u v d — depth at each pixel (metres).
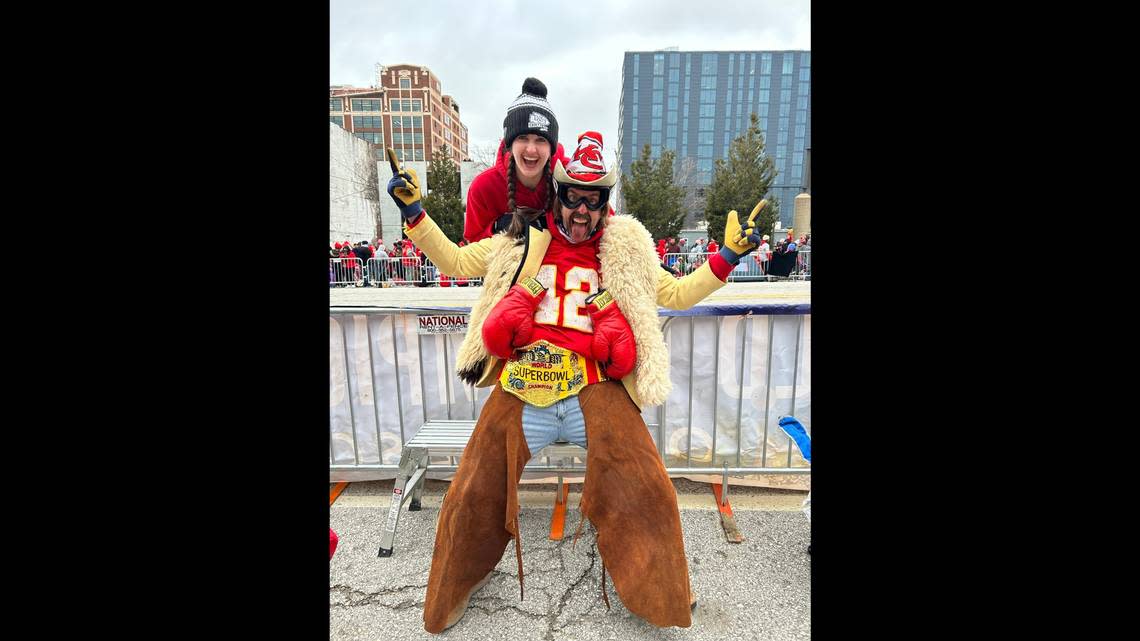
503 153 2.51
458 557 1.98
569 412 2.06
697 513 2.84
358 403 3.01
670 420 3.00
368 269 16.08
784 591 2.21
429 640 1.98
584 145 1.98
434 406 3.01
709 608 2.12
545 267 2.12
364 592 2.26
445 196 29.34
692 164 39.19
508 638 1.98
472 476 2.01
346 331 2.96
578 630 2.01
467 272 2.16
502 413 2.06
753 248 1.97
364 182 31.08
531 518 2.79
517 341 1.99
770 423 2.98
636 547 1.92
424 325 2.93
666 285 2.17
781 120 65.44
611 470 1.97
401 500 2.54
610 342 1.98
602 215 2.08
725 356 2.92
